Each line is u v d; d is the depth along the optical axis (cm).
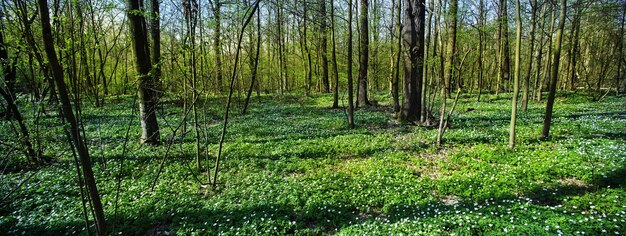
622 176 770
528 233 547
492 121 1720
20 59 737
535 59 2686
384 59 3434
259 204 758
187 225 683
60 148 1216
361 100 2700
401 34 1958
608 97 2650
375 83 3812
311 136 1491
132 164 1073
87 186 593
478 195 751
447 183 839
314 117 2097
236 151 1243
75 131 559
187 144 1352
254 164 1079
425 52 1549
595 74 3747
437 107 2423
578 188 752
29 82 869
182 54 891
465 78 3412
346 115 1959
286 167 1048
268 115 2245
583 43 3847
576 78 4247
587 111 1925
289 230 659
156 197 826
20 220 709
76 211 752
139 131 1590
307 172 1004
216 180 943
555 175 852
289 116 2178
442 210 674
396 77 1986
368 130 1616
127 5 1178
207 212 737
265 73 3756
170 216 729
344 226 656
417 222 625
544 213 615
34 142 1014
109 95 3266
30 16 682
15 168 1020
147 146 1297
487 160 1020
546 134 1216
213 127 1758
